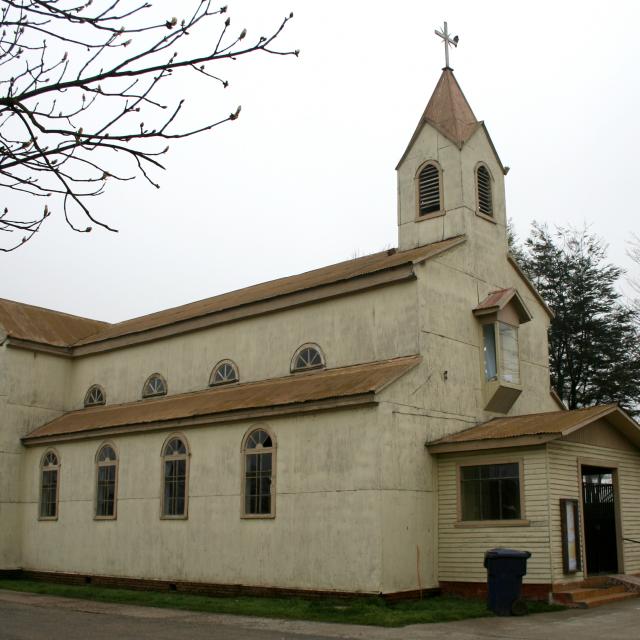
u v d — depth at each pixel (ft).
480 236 81.56
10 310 107.55
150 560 79.66
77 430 90.84
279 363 81.66
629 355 133.49
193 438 78.69
